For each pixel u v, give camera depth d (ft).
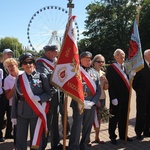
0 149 17.22
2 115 18.85
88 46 164.76
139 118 19.24
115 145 18.08
